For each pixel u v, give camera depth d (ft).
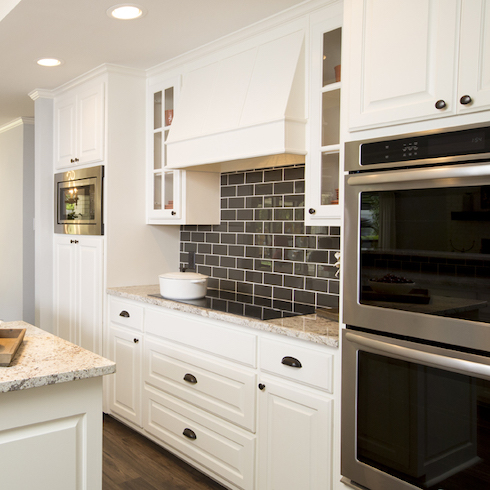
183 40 9.37
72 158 12.25
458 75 4.95
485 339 4.67
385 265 5.58
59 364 5.22
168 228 12.11
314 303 9.07
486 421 4.74
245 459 7.68
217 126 8.89
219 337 8.13
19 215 17.44
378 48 5.68
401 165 5.46
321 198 7.72
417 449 5.35
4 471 4.77
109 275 11.17
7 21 8.57
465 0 4.88
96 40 9.42
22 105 14.94
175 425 9.18
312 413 6.66
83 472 5.28
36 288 13.29
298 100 7.83
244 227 10.56
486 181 4.64
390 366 5.59
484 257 4.66
